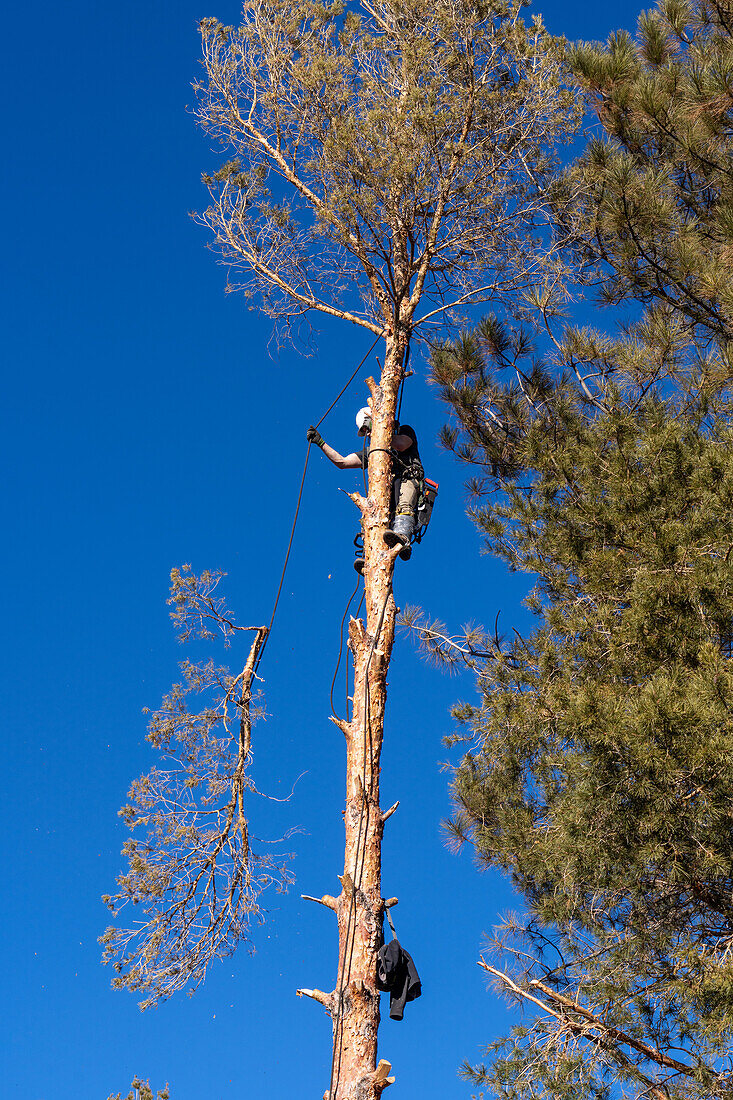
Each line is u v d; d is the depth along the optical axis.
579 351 9.68
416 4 8.56
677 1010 7.08
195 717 8.89
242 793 8.84
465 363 10.74
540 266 9.43
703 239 9.77
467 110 8.23
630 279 10.02
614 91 10.12
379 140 7.74
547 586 9.38
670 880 7.10
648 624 7.52
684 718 6.44
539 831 8.54
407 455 7.91
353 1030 6.00
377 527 7.51
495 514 9.59
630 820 6.75
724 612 7.31
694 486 7.72
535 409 10.25
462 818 9.36
